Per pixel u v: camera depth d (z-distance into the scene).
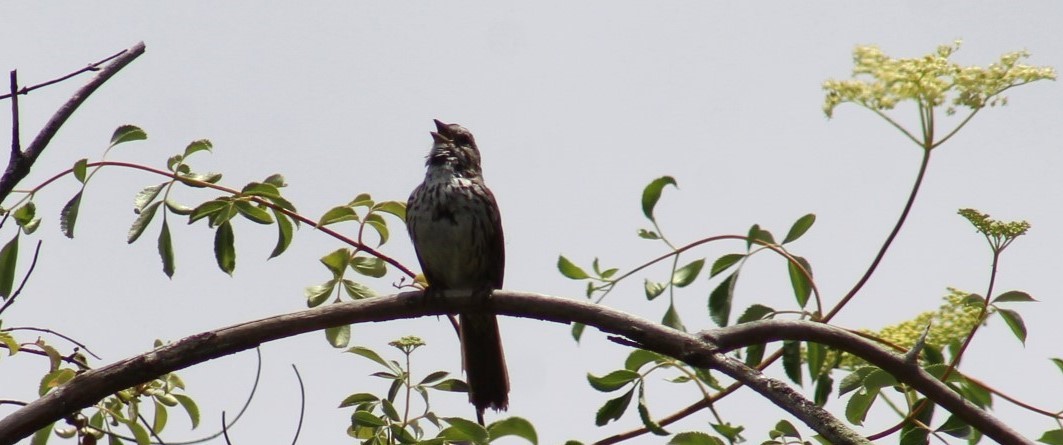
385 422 10.02
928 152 9.96
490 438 9.92
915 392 10.16
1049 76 9.47
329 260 11.12
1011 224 9.26
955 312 9.98
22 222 10.24
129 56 10.33
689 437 9.21
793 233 10.39
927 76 9.67
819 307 10.22
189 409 11.27
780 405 8.74
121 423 10.84
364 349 10.36
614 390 9.73
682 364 10.10
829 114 9.96
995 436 9.18
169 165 10.73
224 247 10.73
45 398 9.11
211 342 9.44
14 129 9.45
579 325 11.32
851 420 9.55
